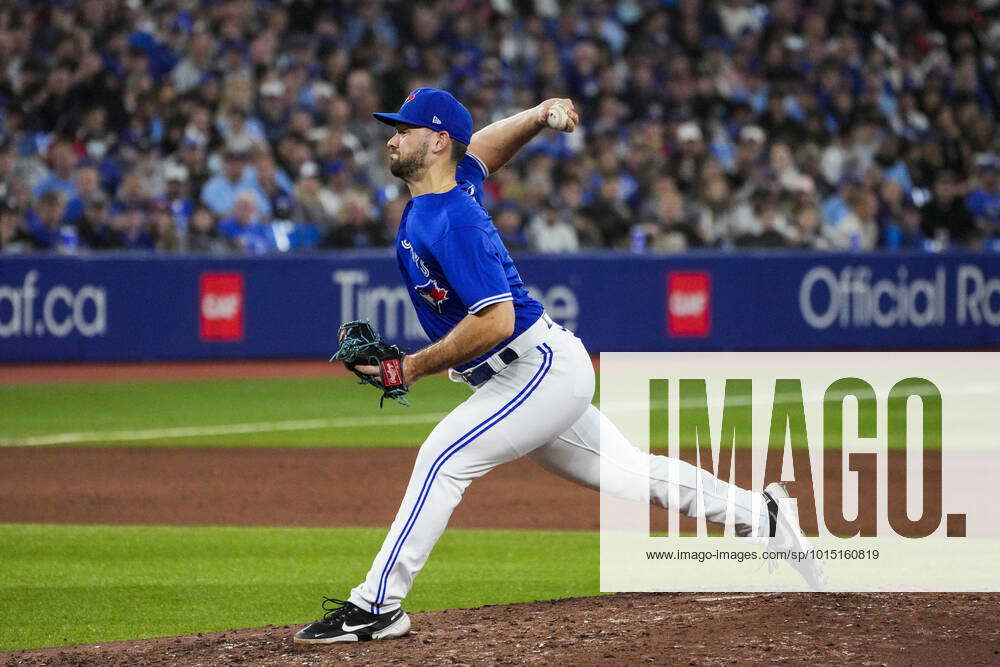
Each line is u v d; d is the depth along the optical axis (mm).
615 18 73562
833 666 15664
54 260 55625
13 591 22938
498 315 16469
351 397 50312
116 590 23016
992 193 72250
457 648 16969
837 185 68625
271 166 59719
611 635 17250
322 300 59438
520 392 17141
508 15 73000
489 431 17141
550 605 19484
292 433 42094
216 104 60594
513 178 63469
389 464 36688
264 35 63844
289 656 17047
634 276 62188
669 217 64125
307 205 60125
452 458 17188
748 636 16953
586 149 66125
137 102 59938
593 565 24781
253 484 33688
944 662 15773
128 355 57156
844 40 75188
